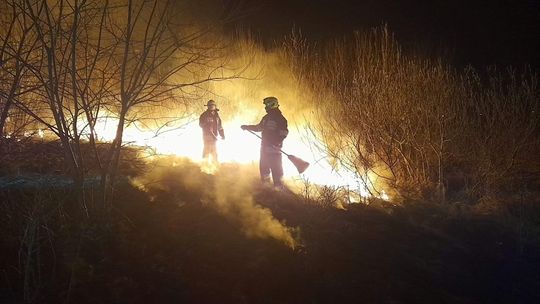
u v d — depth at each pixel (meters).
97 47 5.27
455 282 5.11
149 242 5.05
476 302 4.74
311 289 4.58
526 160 9.13
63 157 6.61
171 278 4.49
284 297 4.43
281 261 4.99
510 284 5.19
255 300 4.33
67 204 5.27
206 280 4.53
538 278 5.36
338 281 4.77
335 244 5.62
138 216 5.55
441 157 8.52
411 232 6.39
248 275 4.66
